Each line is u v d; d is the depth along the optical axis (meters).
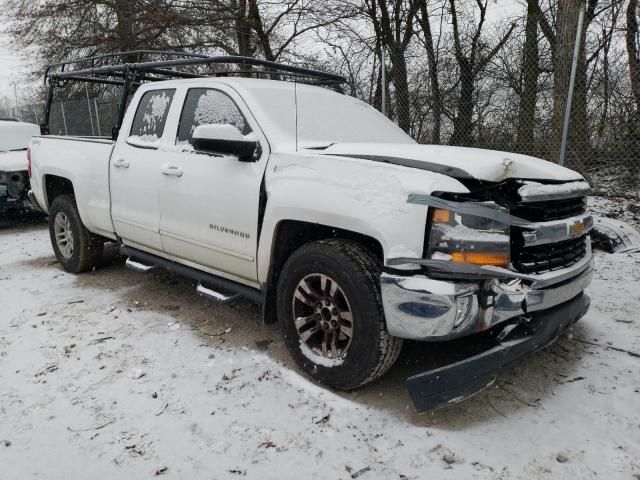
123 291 4.77
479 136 9.13
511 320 2.63
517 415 2.68
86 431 2.60
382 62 8.52
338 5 13.12
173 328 3.85
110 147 4.59
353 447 2.45
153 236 4.14
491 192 2.57
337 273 2.74
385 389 2.92
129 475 2.29
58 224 5.44
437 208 2.43
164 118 4.12
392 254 2.50
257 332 3.78
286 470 2.31
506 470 2.27
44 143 5.58
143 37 14.35
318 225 3.05
